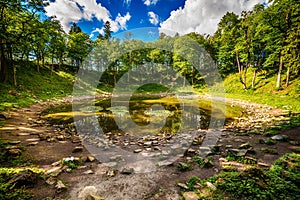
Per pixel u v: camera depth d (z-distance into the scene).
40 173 3.51
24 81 21.30
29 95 16.91
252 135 6.57
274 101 14.70
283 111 10.95
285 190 2.70
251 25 20.00
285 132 6.41
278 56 18.45
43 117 10.52
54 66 35.00
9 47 17.12
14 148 4.76
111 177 3.49
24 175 3.05
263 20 17.17
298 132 6.24
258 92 19.33
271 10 16.28
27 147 5.10
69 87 28.25
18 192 2.79
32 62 30.38
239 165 3.96
